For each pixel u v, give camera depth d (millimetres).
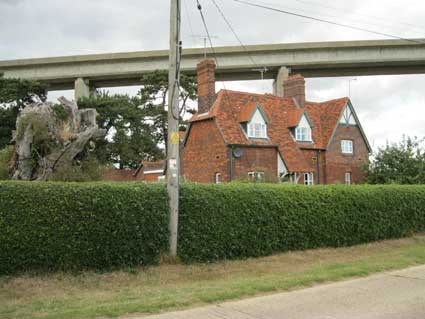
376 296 8766
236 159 26531
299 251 14250
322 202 15070
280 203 13938
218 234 12484
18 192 9781
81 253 10289
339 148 32906
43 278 9703
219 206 12594
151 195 11422
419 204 18641
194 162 28938
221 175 26328
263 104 30938
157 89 50688
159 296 8555
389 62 50156
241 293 8820
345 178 32844
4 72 53000
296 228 14297
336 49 49875
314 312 7594
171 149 11992
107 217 10617
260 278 10438
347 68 52406
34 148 14625
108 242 10617
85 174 15273
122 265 10875
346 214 15766
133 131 50062
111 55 51656
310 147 31062
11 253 9648
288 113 31844
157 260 11477
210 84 28609
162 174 43125
